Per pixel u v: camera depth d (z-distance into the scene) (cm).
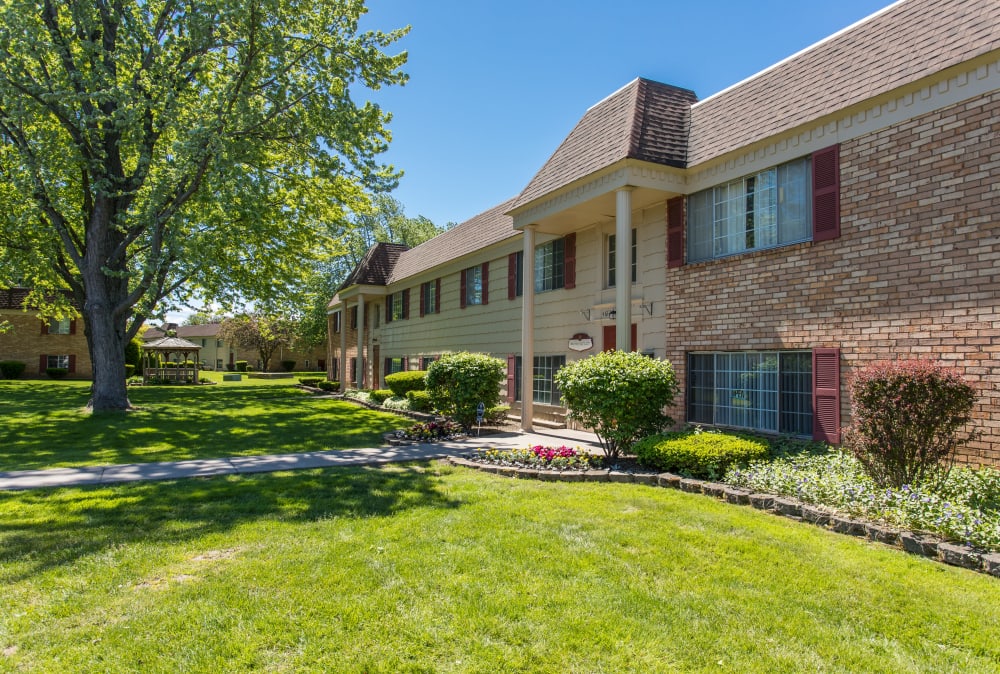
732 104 937
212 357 6638
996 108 575
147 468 779
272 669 283
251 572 398
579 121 1222
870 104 692
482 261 1716
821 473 613
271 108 1352
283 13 1278
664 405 821
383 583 381
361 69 1345
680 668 288
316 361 6153
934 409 505
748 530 493
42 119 1303
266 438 1127
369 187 1419
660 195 995
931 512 463
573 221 1202
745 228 869
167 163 1364
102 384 1483
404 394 1830
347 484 675
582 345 1240
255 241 1816
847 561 423
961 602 356
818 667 289
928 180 632
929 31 661
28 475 732
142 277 1393
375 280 2517
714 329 905
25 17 1135
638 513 546
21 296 3456
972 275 588
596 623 329
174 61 1309
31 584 378
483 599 358
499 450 852
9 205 1473
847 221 717
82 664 286
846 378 710
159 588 373
